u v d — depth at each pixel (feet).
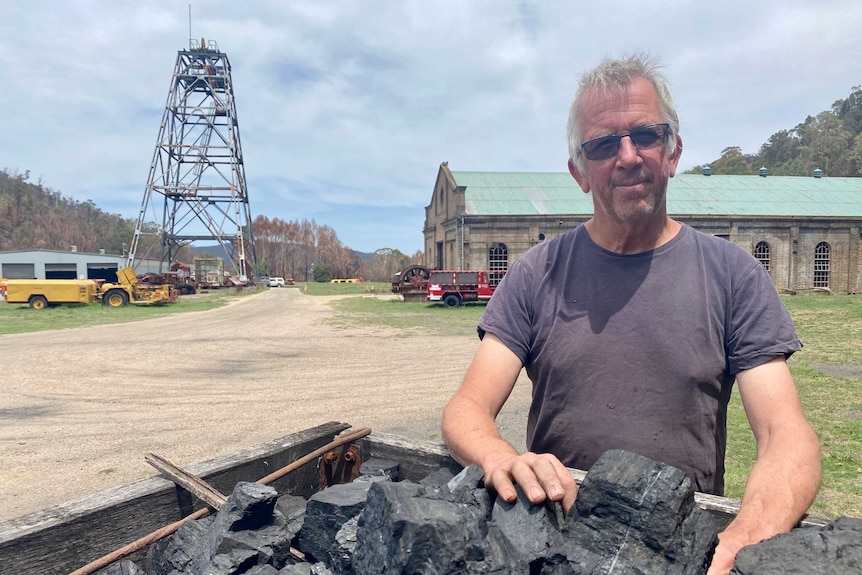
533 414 6.44
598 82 5.73
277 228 342.64
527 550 3.89
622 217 5.60
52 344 48.08
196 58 147.43
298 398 28.12
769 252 112.57
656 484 3.71
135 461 18.76
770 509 4.03
